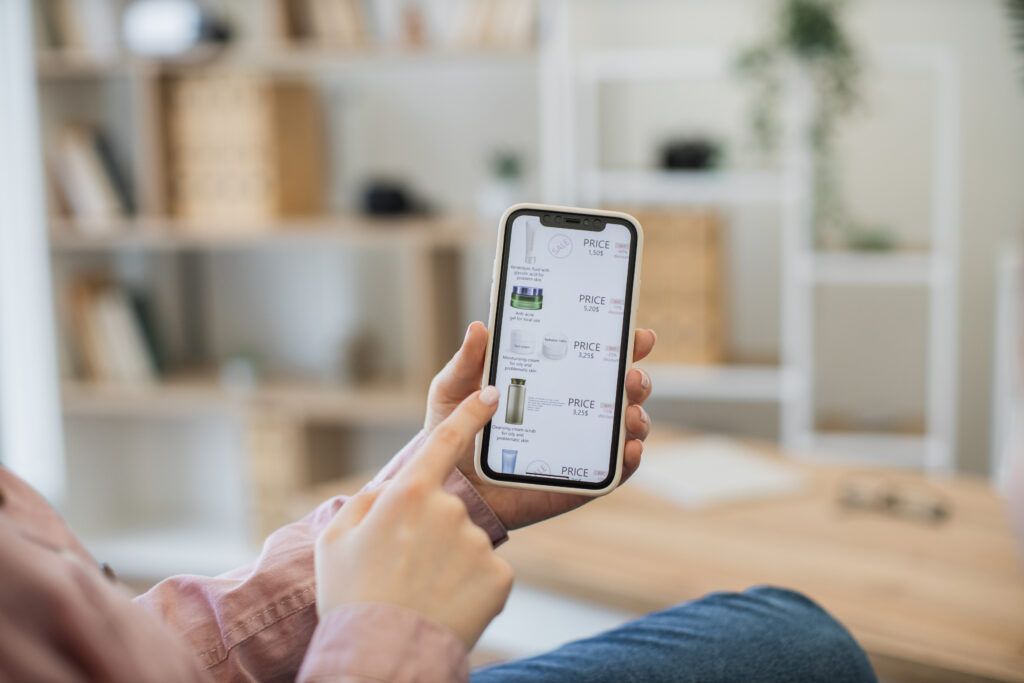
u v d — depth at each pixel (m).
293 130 2.95
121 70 2.90
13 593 0.40
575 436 0.73
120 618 0.43
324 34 2.80
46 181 2.90
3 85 2.89
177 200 2.93
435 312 2.79
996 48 3.09
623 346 0.74
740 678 0.67
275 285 3.23
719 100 3.20
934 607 1.21
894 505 1.60
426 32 2.92
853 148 3.19
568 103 2.80
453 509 0.52
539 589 1.40
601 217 0.74
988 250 3.16
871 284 3.24
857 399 3.29
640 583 1.30
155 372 3.05
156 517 3.26
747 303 3.27
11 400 2.98
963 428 3.22
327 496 1.64
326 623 0.50
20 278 2.95
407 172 3.13
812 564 1.36
